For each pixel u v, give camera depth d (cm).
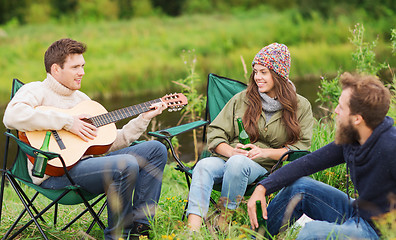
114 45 1602
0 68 1338
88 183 250
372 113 209
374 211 218
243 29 1902
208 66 1438
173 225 256
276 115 287
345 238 216
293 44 1814
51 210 328
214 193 311
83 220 305
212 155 295
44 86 275
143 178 262
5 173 264
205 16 2234
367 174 217
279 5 2289
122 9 2211
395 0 1972
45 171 255
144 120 286
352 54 428
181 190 379
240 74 1359
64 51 268
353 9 1983
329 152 240
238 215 262
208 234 243
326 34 1834
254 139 289
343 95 216
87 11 2139
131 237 251
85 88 1205
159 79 1302
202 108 479
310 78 1268
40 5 2138
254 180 268
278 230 252
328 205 239
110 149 284
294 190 244
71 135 265
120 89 1228
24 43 1580
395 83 392
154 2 2294
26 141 264
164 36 1767
